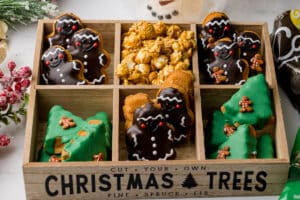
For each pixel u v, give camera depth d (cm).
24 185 79
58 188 77
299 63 86
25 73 83
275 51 89
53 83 84
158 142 78
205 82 87
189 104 82
